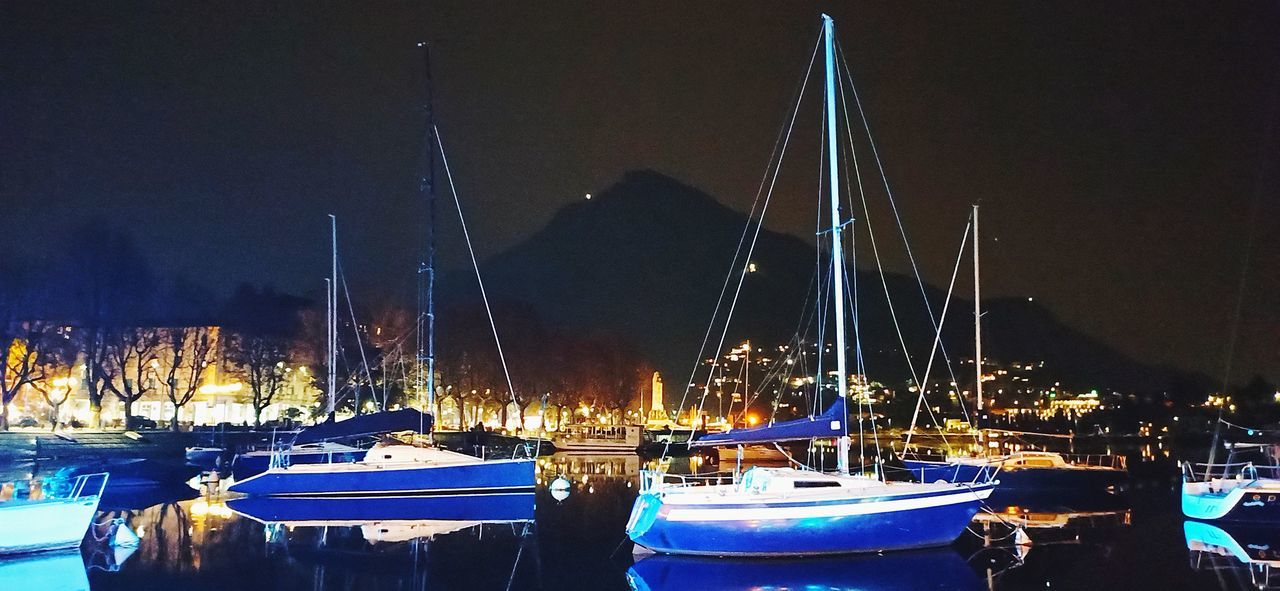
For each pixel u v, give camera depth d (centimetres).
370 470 5325
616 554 3506
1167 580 3045
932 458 7075
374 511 4747
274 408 12375
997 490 5750
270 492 5294
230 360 11944
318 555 3494
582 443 10894
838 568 3128
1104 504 5134
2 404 9981
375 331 12150
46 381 10156
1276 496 4184
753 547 3228
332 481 5294
